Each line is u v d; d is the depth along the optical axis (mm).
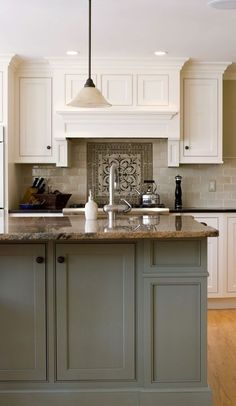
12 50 4680
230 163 5555
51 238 2434
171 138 5070
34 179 5516
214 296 4984
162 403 2688
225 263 4984
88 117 5008
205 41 4414
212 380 3152
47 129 5145
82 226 2785
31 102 5133
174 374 2707
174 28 4035
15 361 2699
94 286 2701
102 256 2697
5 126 4863
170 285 2686
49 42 4434
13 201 5148
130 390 2701
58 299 2691
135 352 2715
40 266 2680
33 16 3729
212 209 4996
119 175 5551
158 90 5059
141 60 4996
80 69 5039
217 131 5188
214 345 3854
